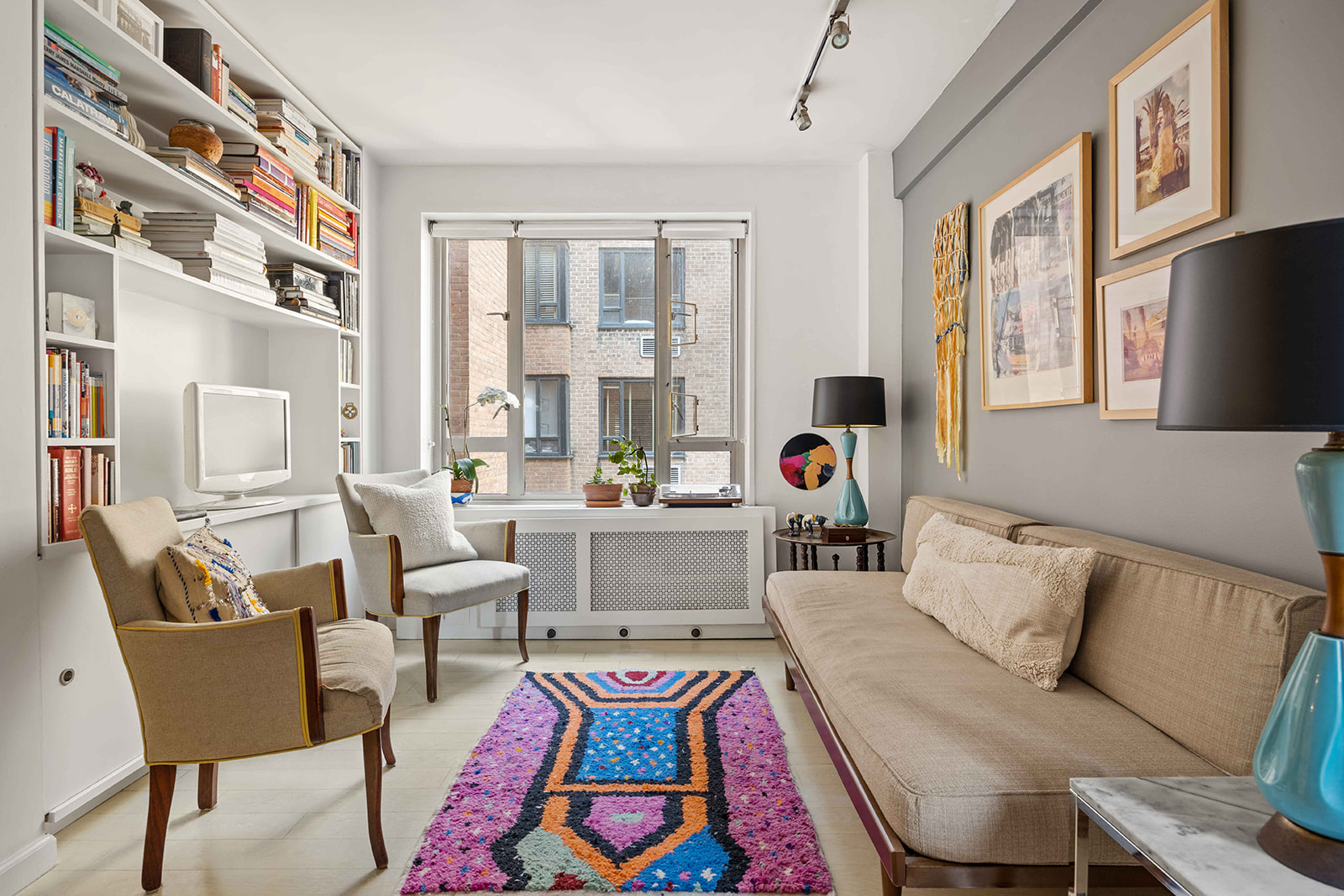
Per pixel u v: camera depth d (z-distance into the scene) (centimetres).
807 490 389
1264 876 85
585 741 239
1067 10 214
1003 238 262
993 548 206
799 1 243
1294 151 140
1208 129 159
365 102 314
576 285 407
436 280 404
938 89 307
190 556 173
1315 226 81
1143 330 184
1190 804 103
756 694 285
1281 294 83
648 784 208
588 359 407
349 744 243
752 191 387
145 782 215
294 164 298
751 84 300
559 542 371
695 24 257
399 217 384
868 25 259
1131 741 137
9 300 165
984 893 159
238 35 258
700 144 363
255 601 196
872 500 378
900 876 124
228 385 302
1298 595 122
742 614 373
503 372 404
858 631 216
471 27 257
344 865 171
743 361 406
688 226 399
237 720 162
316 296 319
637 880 161
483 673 316
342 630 212
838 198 388
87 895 159
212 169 245
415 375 385
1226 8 155
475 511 372
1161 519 182
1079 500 219
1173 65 171
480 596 298
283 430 292
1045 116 237
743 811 192
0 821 160
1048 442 237
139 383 250
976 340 290
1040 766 128
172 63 240
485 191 385
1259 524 150
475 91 305
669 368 406
